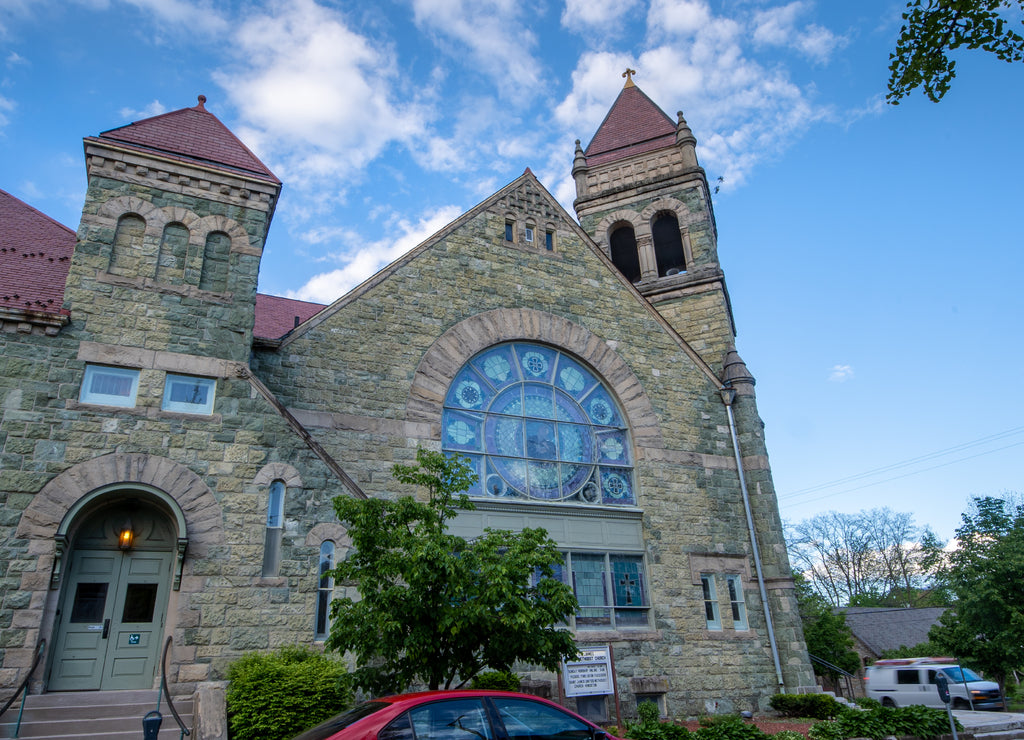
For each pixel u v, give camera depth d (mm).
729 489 21281
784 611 19969
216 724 10625
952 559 31141
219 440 13750
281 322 24125
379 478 16531
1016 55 10289
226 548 13062
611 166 28297
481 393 18938
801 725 16797
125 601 12898
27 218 18094
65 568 12492
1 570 11680
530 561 11367
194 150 16062
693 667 18484
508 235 21062
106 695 11516
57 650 12227
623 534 19328
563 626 17406
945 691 15094
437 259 19484
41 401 12828
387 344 17906
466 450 18141
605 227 27172
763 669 19359
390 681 11492
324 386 16828
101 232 14484
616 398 20875
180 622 12289
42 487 12328
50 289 14586
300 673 11359
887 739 14883
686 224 26094
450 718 7297
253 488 13664
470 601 10734
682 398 21812
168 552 13391
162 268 14797
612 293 22031
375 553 11555
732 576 20281
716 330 24141
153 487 12961
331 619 13477
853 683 36438
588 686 16500
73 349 13398
